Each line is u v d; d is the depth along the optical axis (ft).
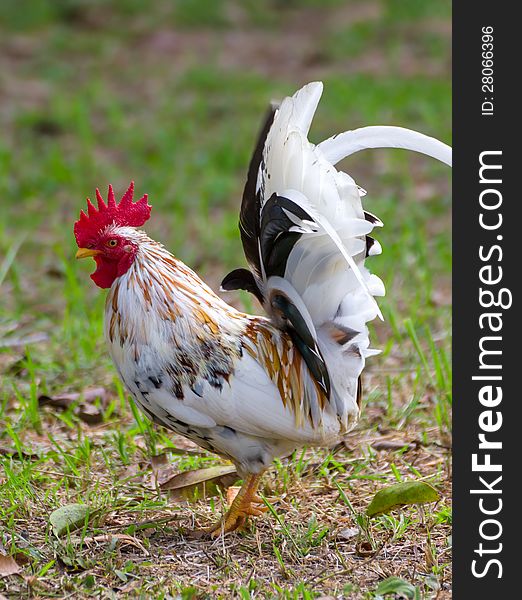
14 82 86.28
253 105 80.89
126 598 22.94
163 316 25.07
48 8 106.22
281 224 24.20
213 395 24.81
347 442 32.96
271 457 26.03
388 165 67.56
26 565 24.73
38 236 55.06
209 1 109.70
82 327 41.57
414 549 25.84
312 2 111.86
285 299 25.50
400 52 95.35
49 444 32.63
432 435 33.71
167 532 26.66
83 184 63.36
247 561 25.11
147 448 31.50
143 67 92.68
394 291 46.83
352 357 25.91
